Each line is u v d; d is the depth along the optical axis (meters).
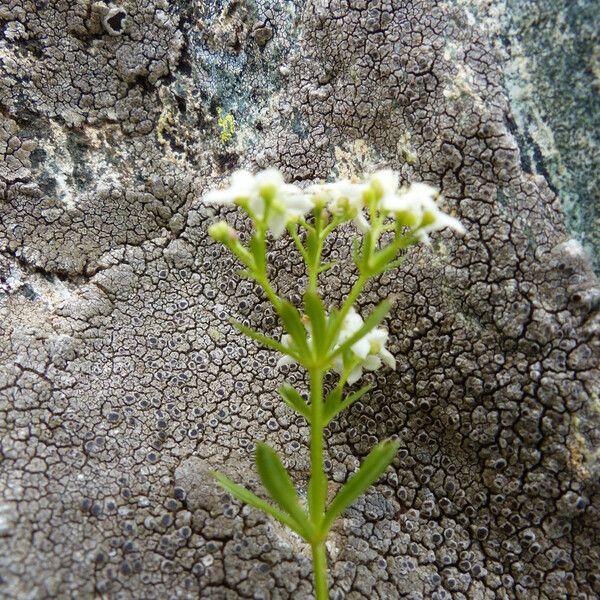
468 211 0.06
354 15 0.07
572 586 0.06
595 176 0.06
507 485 0.06
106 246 0.07
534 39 0.06
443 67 0.06
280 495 0.05
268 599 0.05
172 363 0.06
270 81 0.07
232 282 0.07
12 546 0.05
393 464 0.06
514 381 0.06
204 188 0.07
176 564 0.05
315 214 0.05
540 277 0.06
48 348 0.06
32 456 0.05
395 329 0.06
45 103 0.07
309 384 0.06
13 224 0.07
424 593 0.06
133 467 0.05
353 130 0.07
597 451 0.06
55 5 0.07
